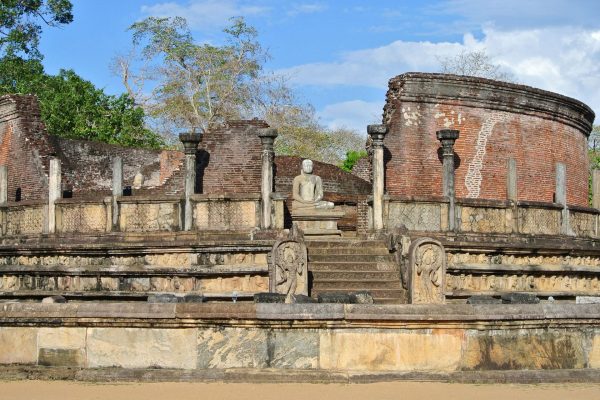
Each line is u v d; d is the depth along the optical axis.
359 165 33.03
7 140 31.03
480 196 29.70
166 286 23.69
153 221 24.33
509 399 11.86
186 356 13.17
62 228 25.45
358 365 13.16
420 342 13.24
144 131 45.28
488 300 15.30
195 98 53.50
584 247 27.19
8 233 26.80
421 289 21.48
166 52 54.62
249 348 13.16
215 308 13.17
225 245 23.08
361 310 13.18
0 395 11.95
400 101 28.91
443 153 26.67
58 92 43.59
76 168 31.95
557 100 31.92
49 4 48.19
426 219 25.06
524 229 26.28
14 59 47.25
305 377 12.88
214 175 28.70
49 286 25.12
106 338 13.38
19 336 13.59
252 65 54.53
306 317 13.08
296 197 26.06
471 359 13.34
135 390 12.27
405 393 12.12
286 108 55.03
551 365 13.70
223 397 11.80
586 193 35.69
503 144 30.33
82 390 12.27
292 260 21.34
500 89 29.98
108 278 24.31
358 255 22.95
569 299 26.86
